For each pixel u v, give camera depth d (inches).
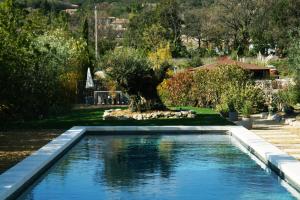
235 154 653.3
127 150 690.8
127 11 4453.7
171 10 3225.9
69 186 472.4
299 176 456.1
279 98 1183.6
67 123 956.0
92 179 503.2
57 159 602.2
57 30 1713.8
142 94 1086.4
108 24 3619.6
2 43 898.7
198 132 855.7
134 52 1362.0
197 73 1385.3
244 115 1103.6
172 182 490.3
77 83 1574.8
